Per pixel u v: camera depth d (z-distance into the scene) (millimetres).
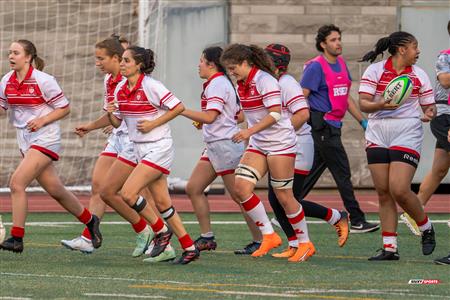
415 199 26594
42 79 26141
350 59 51406
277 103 25203
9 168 51281
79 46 52219
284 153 25828
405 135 26156
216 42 51031
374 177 26609
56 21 52188
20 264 25234
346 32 51406
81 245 27203
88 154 51875
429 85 26547
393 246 26844
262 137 25844
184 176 51219
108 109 26188
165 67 50688
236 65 25484
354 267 25125
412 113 26281
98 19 52219
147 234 27016
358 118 35500
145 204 25375
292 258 26438
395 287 21578
